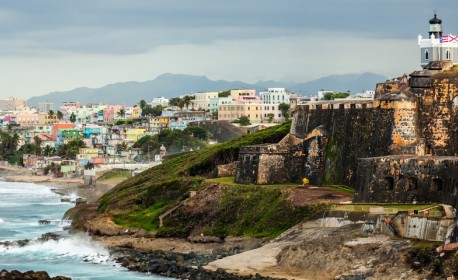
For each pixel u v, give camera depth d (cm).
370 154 19975
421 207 16475
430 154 19412
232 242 18875
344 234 16312
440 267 13912
